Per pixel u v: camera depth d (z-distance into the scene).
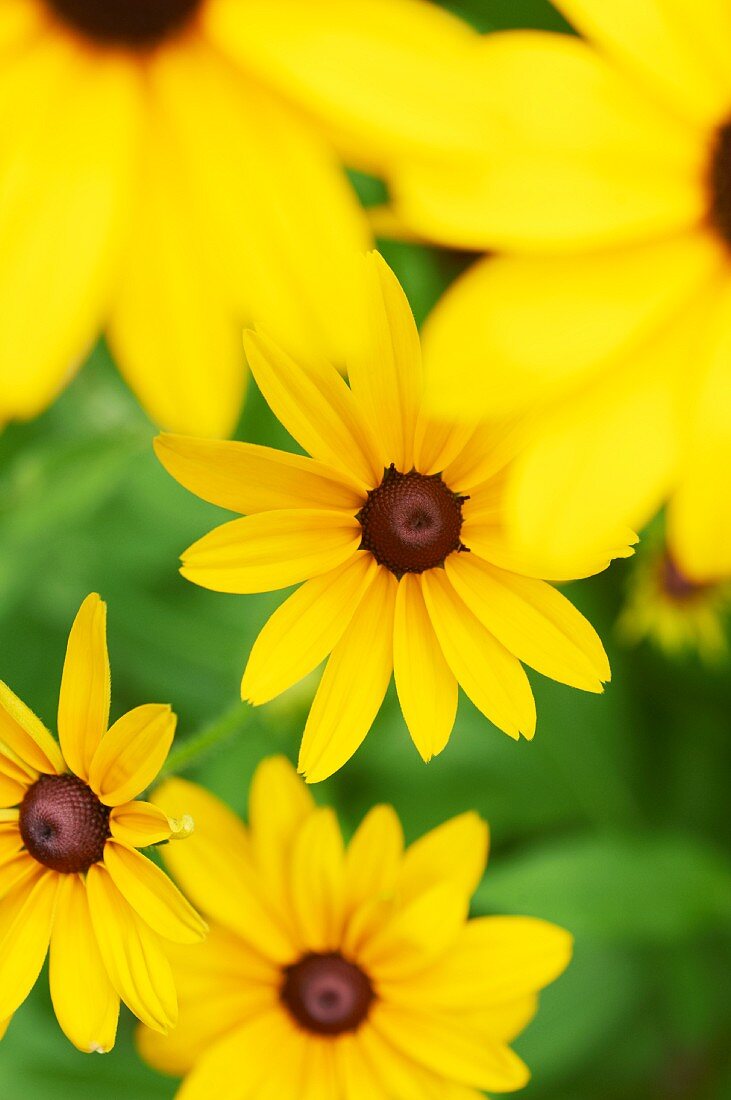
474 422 0.49
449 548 0.49
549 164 0.46
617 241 0.47
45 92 0.47
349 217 0.46
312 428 0.48
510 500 0.47
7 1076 0.63
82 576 0.66
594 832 0.69
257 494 0.48
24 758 0.50
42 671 0.67
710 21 0.47
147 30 0.47
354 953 0.55
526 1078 0.54
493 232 0.46
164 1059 0.55
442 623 0.49
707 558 0.47
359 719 0.49
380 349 0.48
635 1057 0.70
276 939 0.55
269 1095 0.55
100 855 0.50
